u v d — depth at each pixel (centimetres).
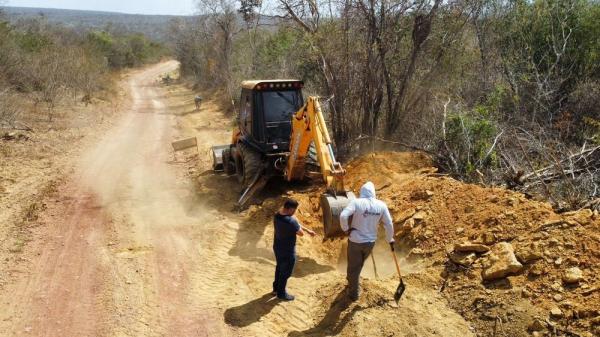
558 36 1421
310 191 1113
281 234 655
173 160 1634
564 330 514
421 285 661
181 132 2262
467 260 658
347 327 593
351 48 1305
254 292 701
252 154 1126
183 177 1391
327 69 1354
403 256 779
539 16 1498
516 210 702
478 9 1342
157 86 5159
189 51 5347
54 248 862
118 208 1088
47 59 2920
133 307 666
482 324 567
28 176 1335
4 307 665
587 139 1048
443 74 1379
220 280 745
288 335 596
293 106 1127
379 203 625
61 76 2930
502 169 962
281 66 2097
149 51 8500
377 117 1334
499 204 731
